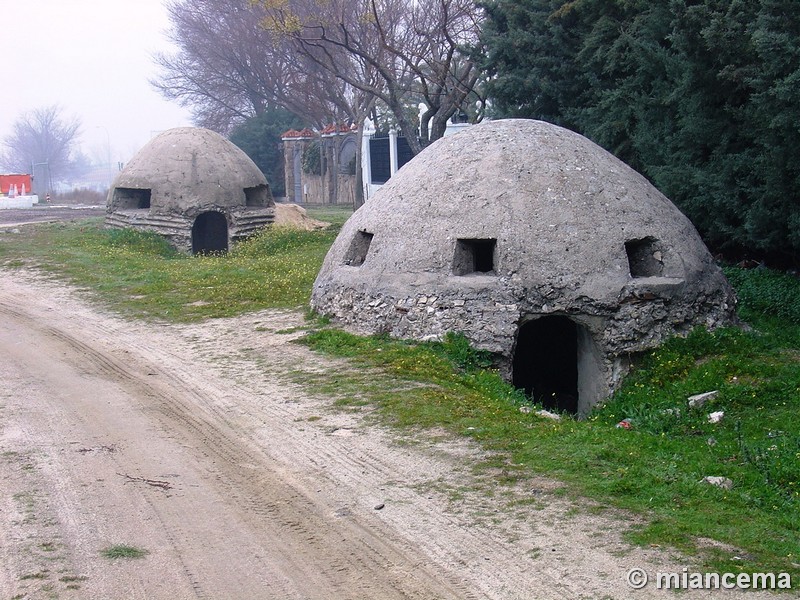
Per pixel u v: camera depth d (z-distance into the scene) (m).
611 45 19.20
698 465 8.82
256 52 47.34
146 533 7.21
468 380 11.55
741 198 15.98
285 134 45.34
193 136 25.61
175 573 6.54
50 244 23.55
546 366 14.87
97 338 14.38
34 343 14.22
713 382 11.86
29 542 6.98
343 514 7.58
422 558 6.76
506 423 9.81
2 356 13.47
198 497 7.98
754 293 15.54
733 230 16.39
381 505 7.71
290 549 6.95
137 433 9.81
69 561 6.68
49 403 10.99
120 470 8.64
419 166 14.15
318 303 14.57
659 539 6.91
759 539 6.95
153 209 24.48
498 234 12.69
